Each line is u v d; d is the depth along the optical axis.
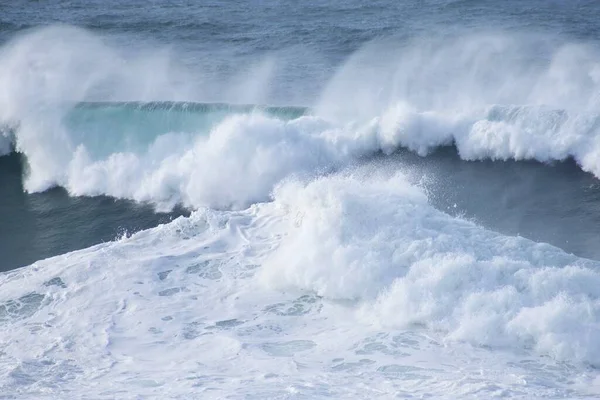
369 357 41.59
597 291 43.94
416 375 39.53
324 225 50.22
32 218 67.31
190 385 38.81
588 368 39.88
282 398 36.88
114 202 69.06
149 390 38.38
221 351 42.75
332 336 43.91
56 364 41.69
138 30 110.06
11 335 44.91
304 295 48.00
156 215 66.81
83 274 50.91
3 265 59.62
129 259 52.41
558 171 68.44
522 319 42.22
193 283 49.75
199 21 114.12
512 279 45.16
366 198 51.91
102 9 124.19
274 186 67.56
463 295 44.62
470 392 37.25
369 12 116.25
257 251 53.03
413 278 46.25
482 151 70.69
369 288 46.84
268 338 44.00
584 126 69.25
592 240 57.94
